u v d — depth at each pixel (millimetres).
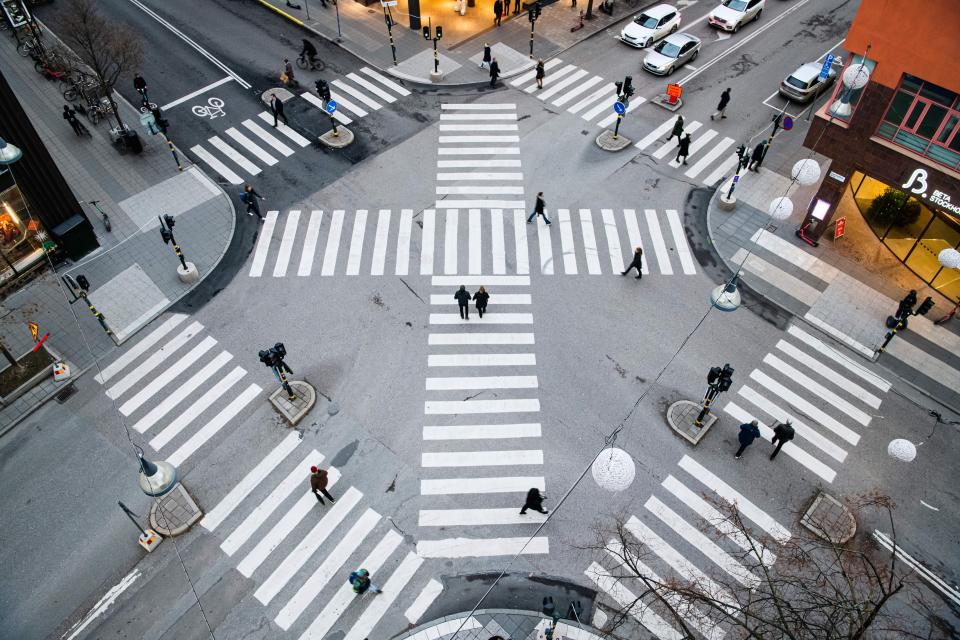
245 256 23766
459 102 30422
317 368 20562
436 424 19328
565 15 35938
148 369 20562
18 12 31266
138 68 31375
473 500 17797
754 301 22594
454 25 35062
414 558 16750
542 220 25203
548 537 17125
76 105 29125
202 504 17703
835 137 21312
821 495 17875
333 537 17109
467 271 23422
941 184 19781
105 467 18391
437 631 15555
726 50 33438
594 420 19422
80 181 26172
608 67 32469
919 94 19094
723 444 18953
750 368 20719
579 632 15453
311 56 31484
